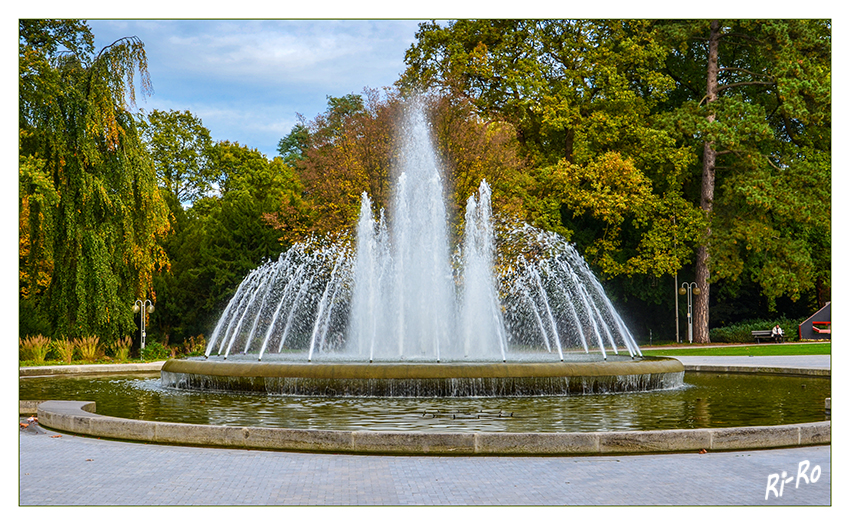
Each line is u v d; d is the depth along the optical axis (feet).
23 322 88.48
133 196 87.04
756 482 23.29
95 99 82.89
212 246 117.60
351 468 25.23
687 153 126.00
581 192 118.62
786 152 134.00
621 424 34.88
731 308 152.25
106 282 83.56
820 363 75.56
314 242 106.93
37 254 82.17
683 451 28.09
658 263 125.39
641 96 137.18
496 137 104.78
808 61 121.29
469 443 27.66
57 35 92.38
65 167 81.97
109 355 91.56
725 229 128.36
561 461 26.40
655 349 110.73
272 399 45.09
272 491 22.13
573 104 129.18
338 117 126.52
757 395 47.75
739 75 142.20
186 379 52.01
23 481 23.41
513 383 46.14
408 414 38.06
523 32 127.65
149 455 27.53
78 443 30.12
